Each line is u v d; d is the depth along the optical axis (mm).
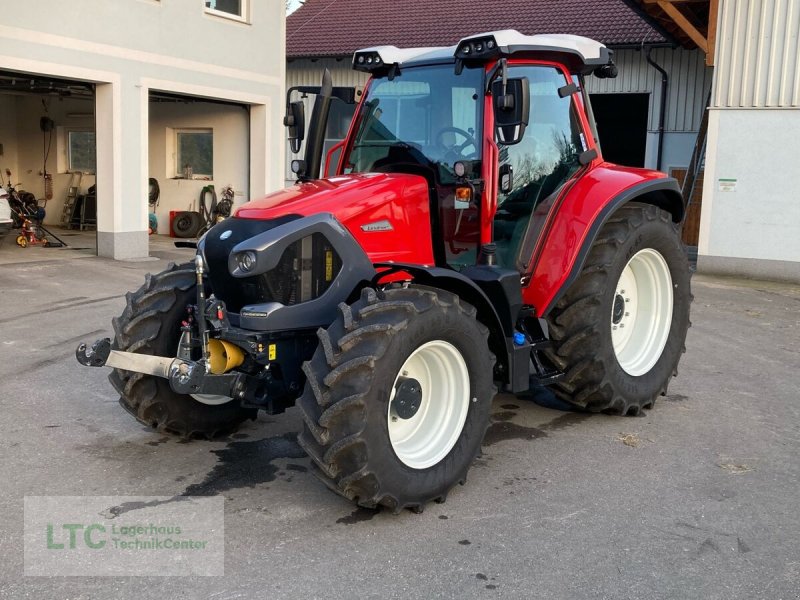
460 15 21109
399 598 3133
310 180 4777
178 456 4586
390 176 4500
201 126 15625
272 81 14867
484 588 3213
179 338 4465
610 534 3686
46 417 5184
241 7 14156
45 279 10250
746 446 4852
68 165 16797
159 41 12555
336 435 3572
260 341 3906
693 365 6820
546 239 4914
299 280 3957
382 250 4293
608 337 5012
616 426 5207
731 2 11789
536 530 3721
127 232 12336
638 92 17438
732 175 12031
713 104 12055
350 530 3703
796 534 3707
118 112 12016
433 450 3977
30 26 10688
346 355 3600
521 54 4781
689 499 4074
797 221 11688
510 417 5375
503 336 4387
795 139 11602
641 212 5320
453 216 4547
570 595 3170
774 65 11641
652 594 3182
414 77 4758
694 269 12570
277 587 3199
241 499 4023
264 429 5090
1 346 6922
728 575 3336
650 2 12742
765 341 7789
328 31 21781
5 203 12742
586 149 5312
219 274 4039
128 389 4504
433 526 3754
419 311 3762
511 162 4773
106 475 4281
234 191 15438
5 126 16812
